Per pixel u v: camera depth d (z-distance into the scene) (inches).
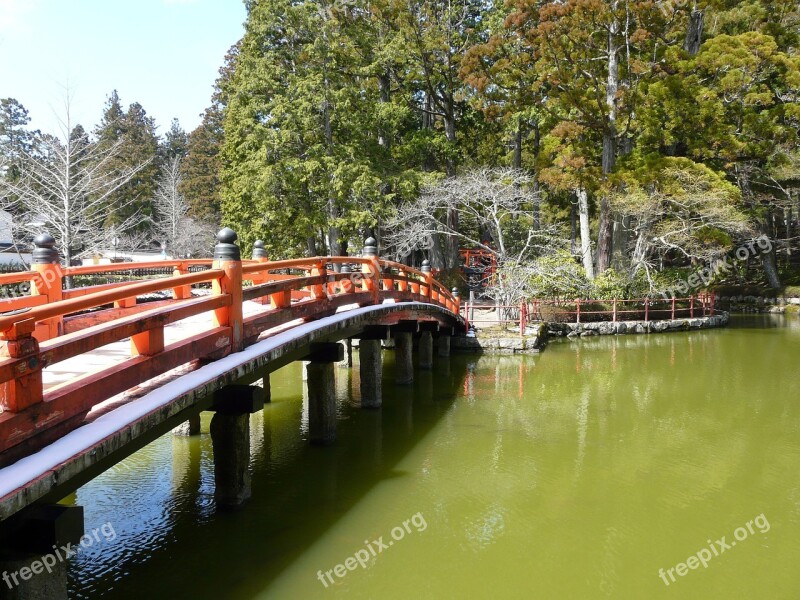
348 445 325.4
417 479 280.7
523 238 1011.9
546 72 835.4
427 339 542.0
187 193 1540.4
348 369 533.0
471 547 219.5
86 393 138.1
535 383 498.6
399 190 885.2
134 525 224.5
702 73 826.2
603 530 235.1
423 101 1162.6
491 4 1079.0
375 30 999.6
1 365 116.0
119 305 295.9
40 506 124.3
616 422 385.1
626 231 871.7
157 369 163.6
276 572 195.0
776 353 645.3
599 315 811.4
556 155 900.6
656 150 846.5
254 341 223.8
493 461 309.0
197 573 192.9
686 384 498.0
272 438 333.4
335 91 841.5
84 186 655.1
